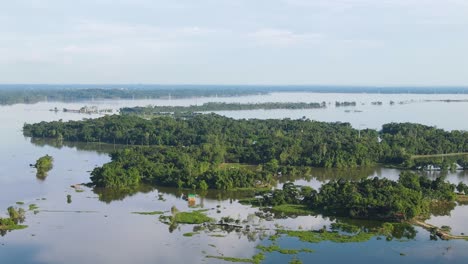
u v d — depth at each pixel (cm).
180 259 14725
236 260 14625
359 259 14812
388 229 17325
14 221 17962
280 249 15462
